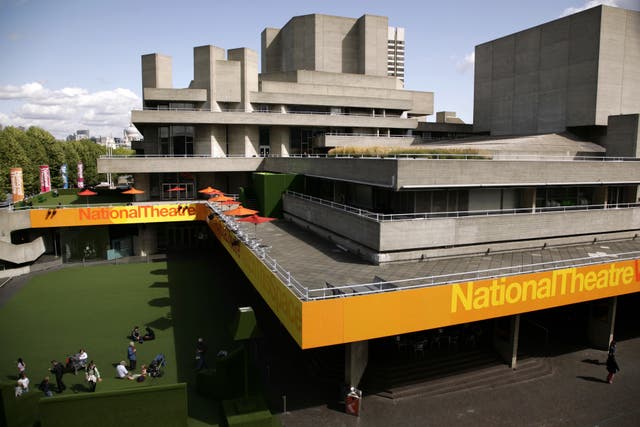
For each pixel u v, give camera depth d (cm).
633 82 3978
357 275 2080
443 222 2350
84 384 2059
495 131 4906
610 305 2352
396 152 3125
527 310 1936
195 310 3033
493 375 2089
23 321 2830
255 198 4238
